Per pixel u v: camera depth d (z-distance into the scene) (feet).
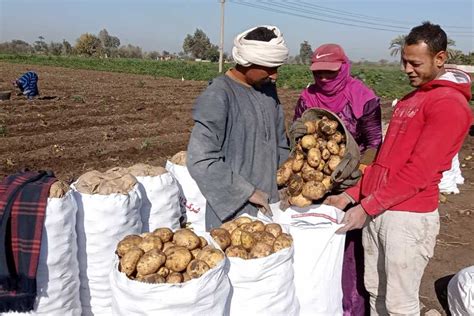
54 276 10.21
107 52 330.75
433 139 10.19
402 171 10.57
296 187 11.48
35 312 10.14
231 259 10.14
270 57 10.66
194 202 15.17
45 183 10.32
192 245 9.93
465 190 28.84
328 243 11.18
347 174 11.44
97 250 11.16
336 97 12.94
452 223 23.38
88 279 11.34
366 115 12.76
